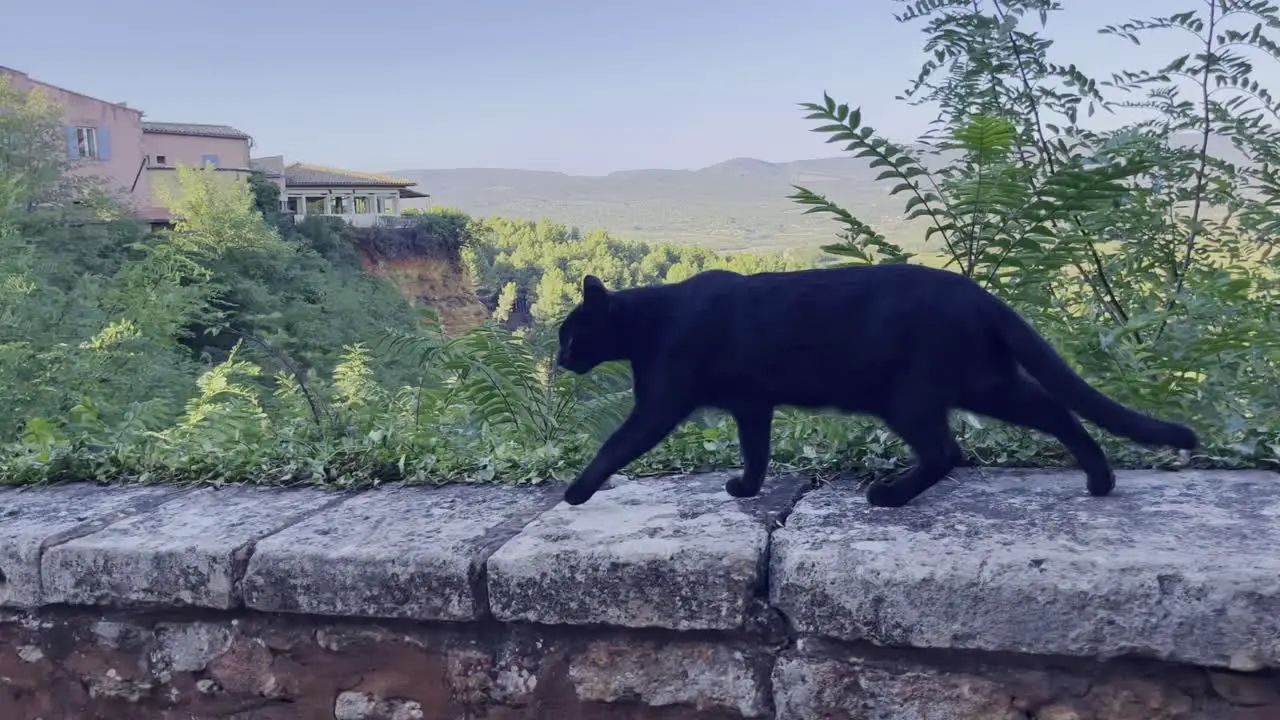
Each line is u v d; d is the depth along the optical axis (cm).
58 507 332
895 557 225
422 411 449
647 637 249
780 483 305
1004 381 250
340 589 262
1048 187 365
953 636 219
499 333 437
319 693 273
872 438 332
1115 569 210
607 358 270
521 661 258
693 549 241
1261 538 224
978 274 382
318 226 4119
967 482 290
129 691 288
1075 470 301
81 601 284
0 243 1192
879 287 245
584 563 245
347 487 341
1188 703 214
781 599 233
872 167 383
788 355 247
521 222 5594
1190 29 420
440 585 254
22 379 845
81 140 3572
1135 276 436
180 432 424
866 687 231
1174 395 338
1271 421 325
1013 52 427
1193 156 428
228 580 272
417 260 4834
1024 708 223
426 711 266
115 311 1308
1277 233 404
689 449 344
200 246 2548
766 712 242
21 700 299
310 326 2366
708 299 258
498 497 315
